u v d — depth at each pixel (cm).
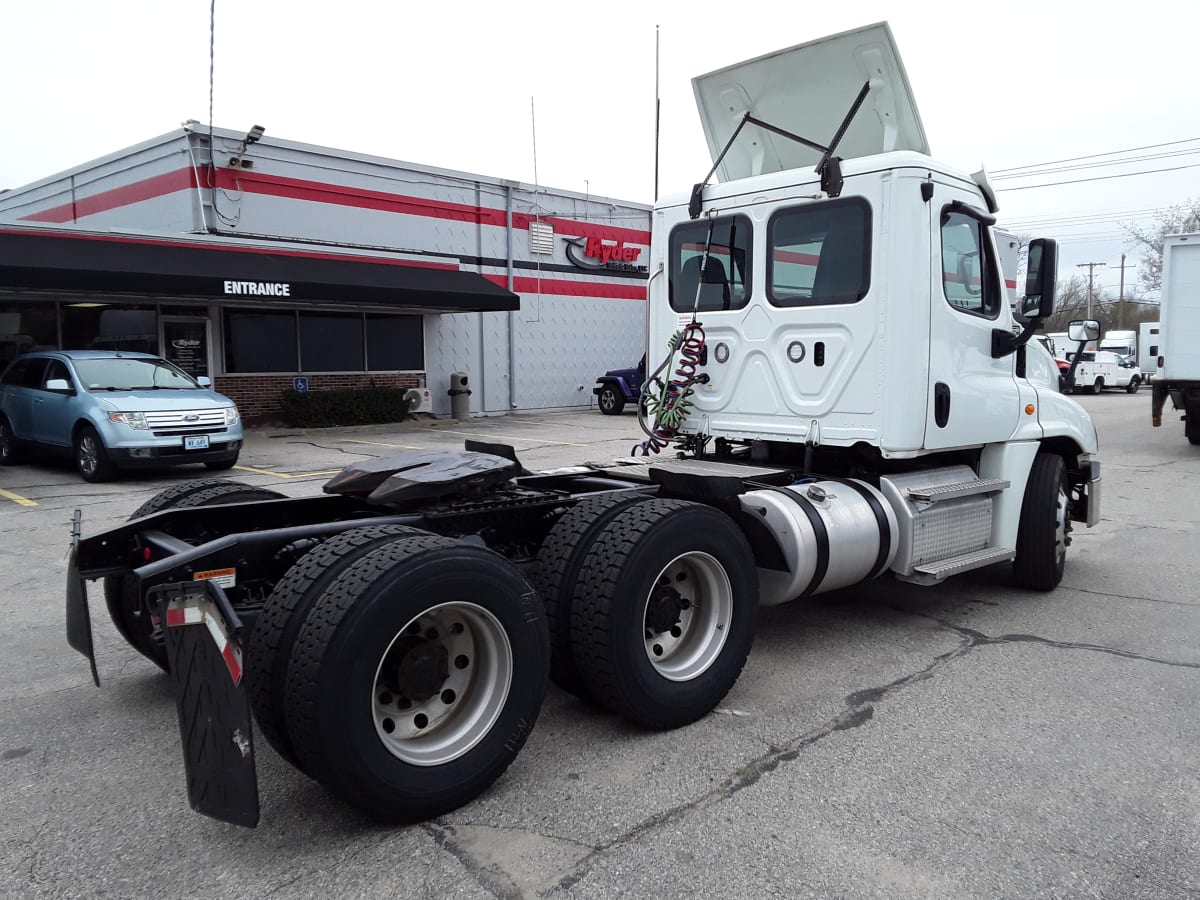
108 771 351
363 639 281
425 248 2053
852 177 475
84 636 376
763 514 434
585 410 2453
